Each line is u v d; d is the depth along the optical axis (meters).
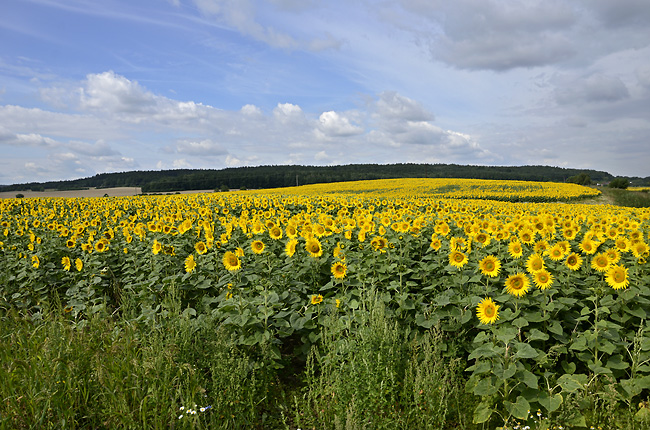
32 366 3.62
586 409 3.93
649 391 4.16
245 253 7.48
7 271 7.95
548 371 4.33
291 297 5.54
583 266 6.29
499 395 3.99
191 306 6.41
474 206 18.61
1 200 21.56
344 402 3.82
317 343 4.99
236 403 3.77
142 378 3.66
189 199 24.33
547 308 4.70
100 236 9.74
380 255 6.76
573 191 42.06
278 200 21.17
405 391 3.91
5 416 3.15
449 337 4.99
